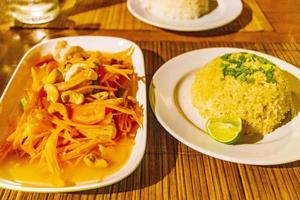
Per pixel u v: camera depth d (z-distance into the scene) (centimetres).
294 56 56
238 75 44
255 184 37
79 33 61
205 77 46
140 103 44
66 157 38
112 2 71
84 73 43
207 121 43
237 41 60
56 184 35
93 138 40
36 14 65
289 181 38
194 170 39
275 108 43
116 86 47
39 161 38
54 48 52
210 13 67
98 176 36
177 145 42
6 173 37
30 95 44
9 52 56
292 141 41
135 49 53
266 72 45
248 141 42
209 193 36
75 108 42
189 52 54
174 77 50
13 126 42
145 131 39
